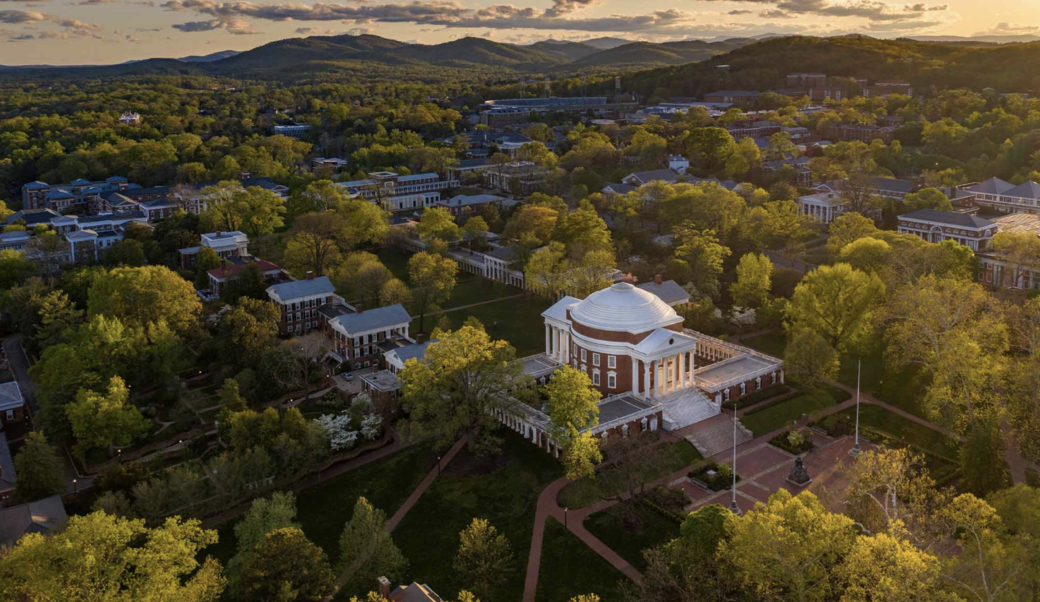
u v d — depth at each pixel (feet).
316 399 534.37
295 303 644.69
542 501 410.11
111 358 529.86
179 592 282.77
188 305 593.01
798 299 569.23
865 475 344.69
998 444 399.85
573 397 420.77
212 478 398.83
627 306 507.30
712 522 310.45
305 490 425.69
